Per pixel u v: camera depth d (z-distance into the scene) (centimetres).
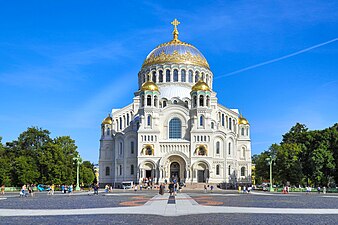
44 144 12519
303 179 12281
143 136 13212
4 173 11469
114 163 14688
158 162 13012
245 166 14988
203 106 13400
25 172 11581
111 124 15175
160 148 13175
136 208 4366
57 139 12862
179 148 13138
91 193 9450
